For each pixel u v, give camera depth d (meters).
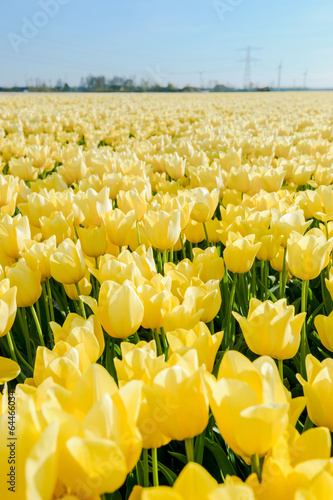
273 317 1.35
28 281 1.85
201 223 2.84
